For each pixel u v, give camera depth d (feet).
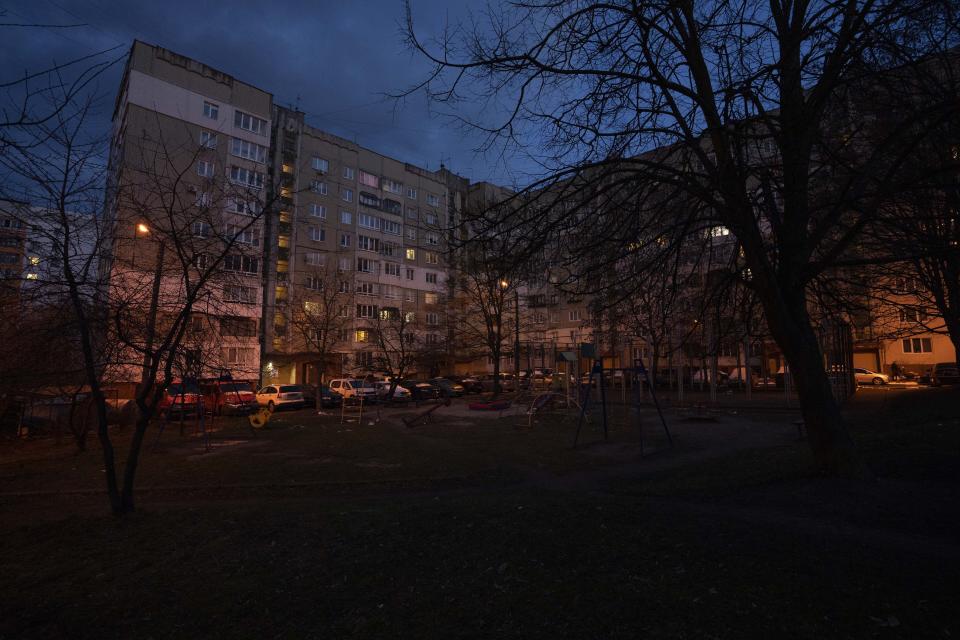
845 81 19.51
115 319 23.73
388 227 187.11
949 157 20.74
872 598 12.50
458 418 75.82
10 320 24.89
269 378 143.33
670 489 26.96
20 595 15.37
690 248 30.32
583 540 17.89
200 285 24.36
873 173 24.13
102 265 24.45
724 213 23.09
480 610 13.21
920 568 14.25
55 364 28.12
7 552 19.19
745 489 24.73
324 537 19.94
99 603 14.78
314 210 163.94
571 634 11.71
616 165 23.73
